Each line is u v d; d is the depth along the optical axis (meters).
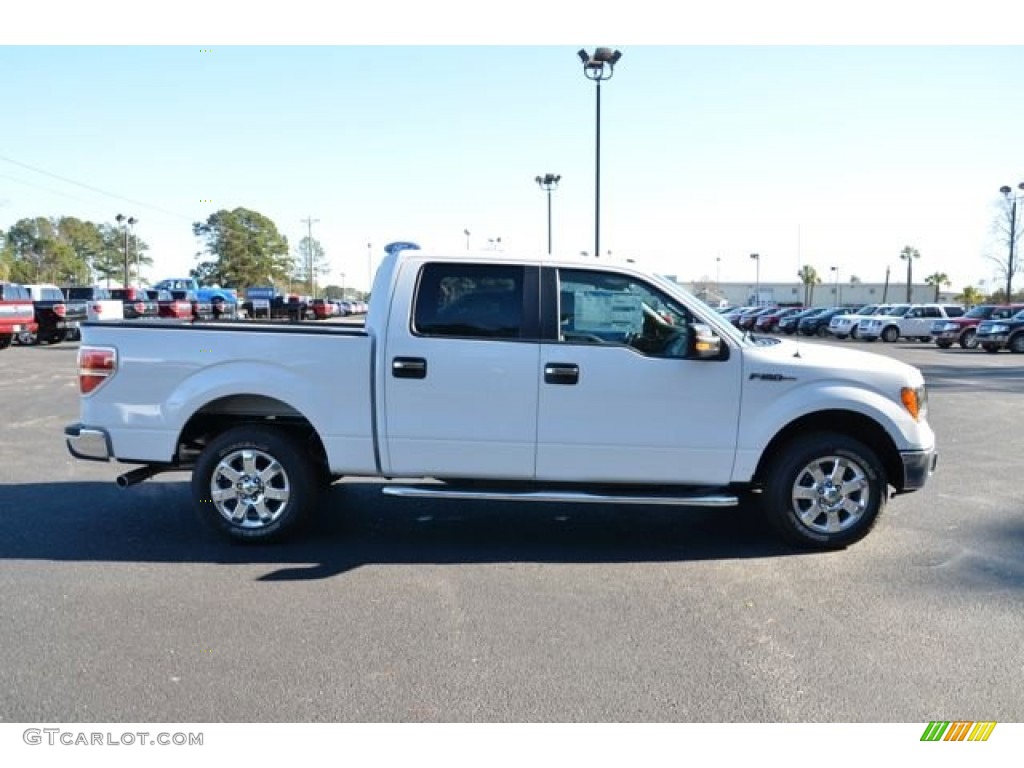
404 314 5.29
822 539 5.39
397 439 5.30
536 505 6.70
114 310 11.93
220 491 5.43
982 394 14.63
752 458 5.29
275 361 5.30
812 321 42.12
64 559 5.15
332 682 3.52
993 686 3.54
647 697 3.43
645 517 6.36
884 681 3.58
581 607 4.41
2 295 23.83
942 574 4.96
